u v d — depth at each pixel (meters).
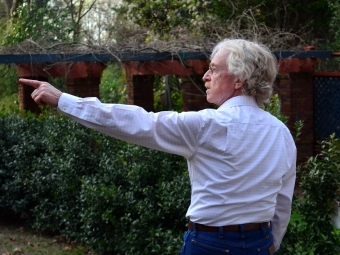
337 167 5.06
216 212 2.84
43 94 2.85
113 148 7.17
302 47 10.50
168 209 5.73
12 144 8.34
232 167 2.83
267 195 2.90
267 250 2.94
